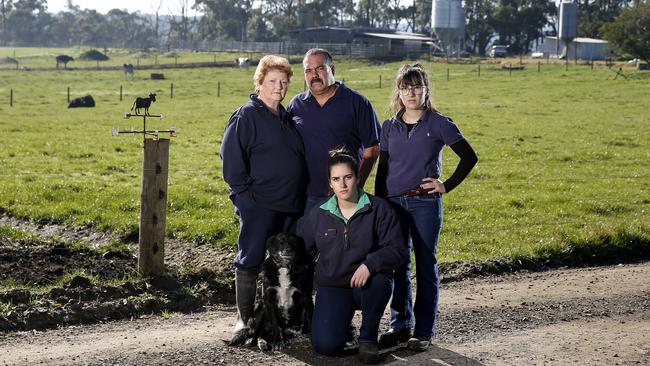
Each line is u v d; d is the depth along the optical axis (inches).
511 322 321.7
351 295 278.4
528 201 681.0
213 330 308.3
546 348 289.9
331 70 289.0
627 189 754.2
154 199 364.2
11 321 304.0
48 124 1343.5
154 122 1416.1
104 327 310.5
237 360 271.6
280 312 282.8
